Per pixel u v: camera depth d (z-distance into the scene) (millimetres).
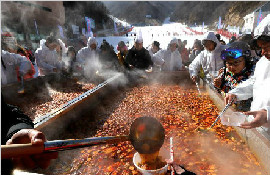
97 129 2602
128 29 58375
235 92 2141
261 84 1927
